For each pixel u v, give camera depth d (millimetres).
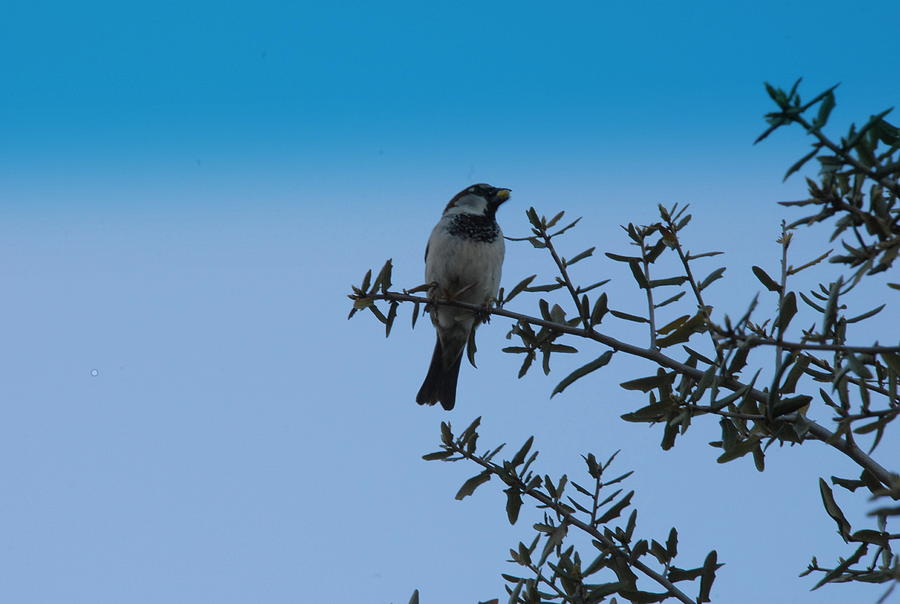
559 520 6316
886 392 5691
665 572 6012
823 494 5445
